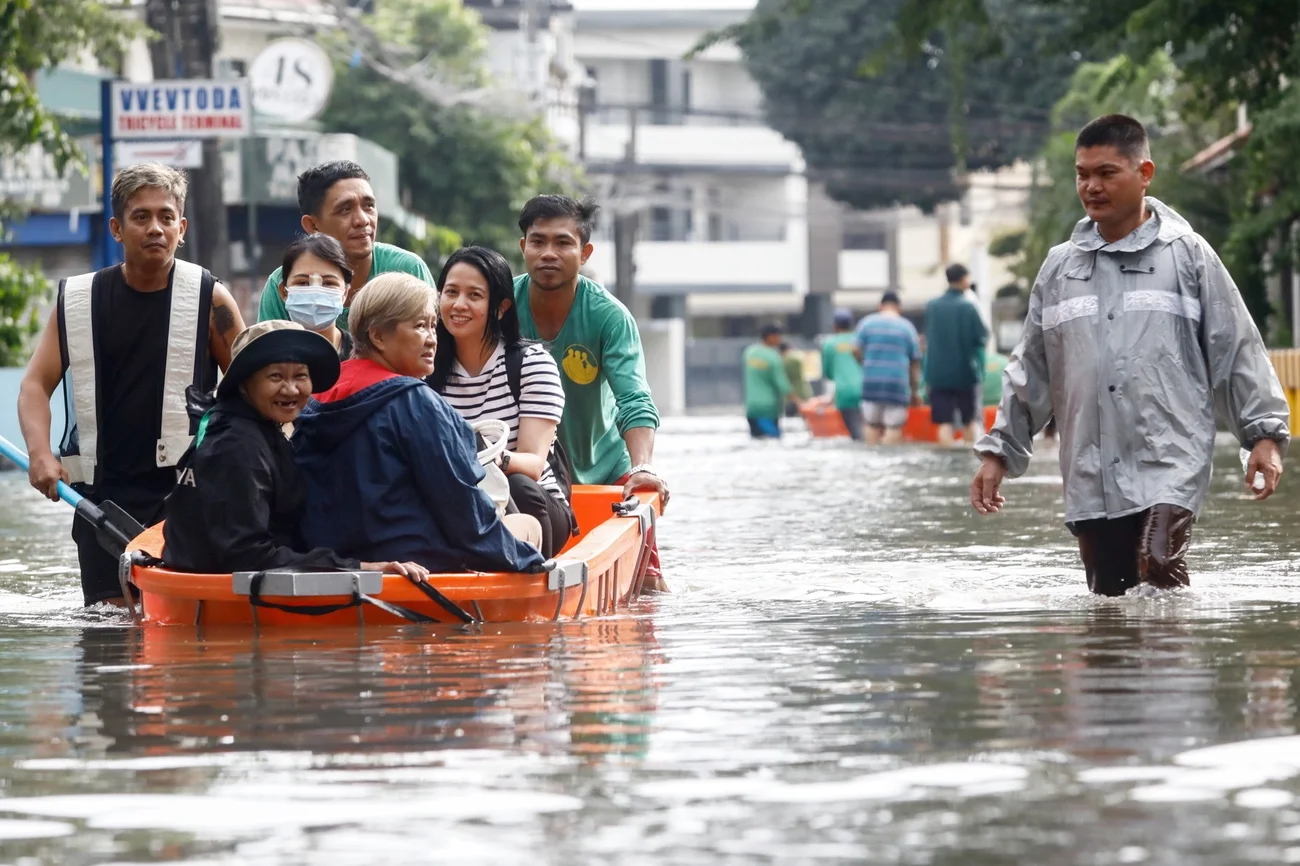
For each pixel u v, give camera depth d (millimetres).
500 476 14500
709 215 140750
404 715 8977
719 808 6934
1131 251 15125
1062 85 103938
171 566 13523
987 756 7770
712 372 137500
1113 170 15070
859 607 14078
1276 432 14727
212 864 6293
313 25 87625
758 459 43781
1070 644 11398
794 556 18938
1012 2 91688
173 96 43750
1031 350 15641
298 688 9938
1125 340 14984
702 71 139875
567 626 12781
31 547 22328
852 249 144250
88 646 12211
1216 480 28531
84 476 16016
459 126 87125
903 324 54625
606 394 18109
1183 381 14922
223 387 13406
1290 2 42375
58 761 8039
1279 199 48406
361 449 13461
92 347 15891
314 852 6406
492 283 15727
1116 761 7625
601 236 140375
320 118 85750
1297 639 11492
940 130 108125
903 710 8930
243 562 13109
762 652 11203
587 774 7543
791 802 7012
